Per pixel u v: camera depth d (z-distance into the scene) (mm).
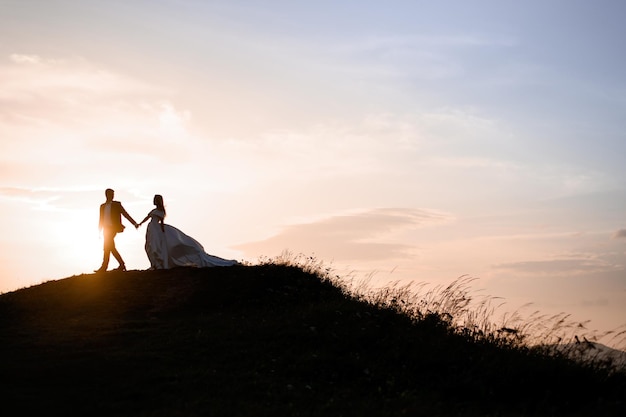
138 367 14125
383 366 14836
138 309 19531
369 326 17234
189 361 14734
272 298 20438
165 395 12453
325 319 17844
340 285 21938
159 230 23406
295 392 12898
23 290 22031
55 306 19547
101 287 21203
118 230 23469
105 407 11812
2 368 13805
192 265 23500
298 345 15945
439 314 17750
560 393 13891
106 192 23688
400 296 19031
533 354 15328
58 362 14328
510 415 12414
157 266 23297
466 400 13414
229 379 13555
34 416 11352
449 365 14945
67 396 12352
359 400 12695
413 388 13703
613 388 14156
